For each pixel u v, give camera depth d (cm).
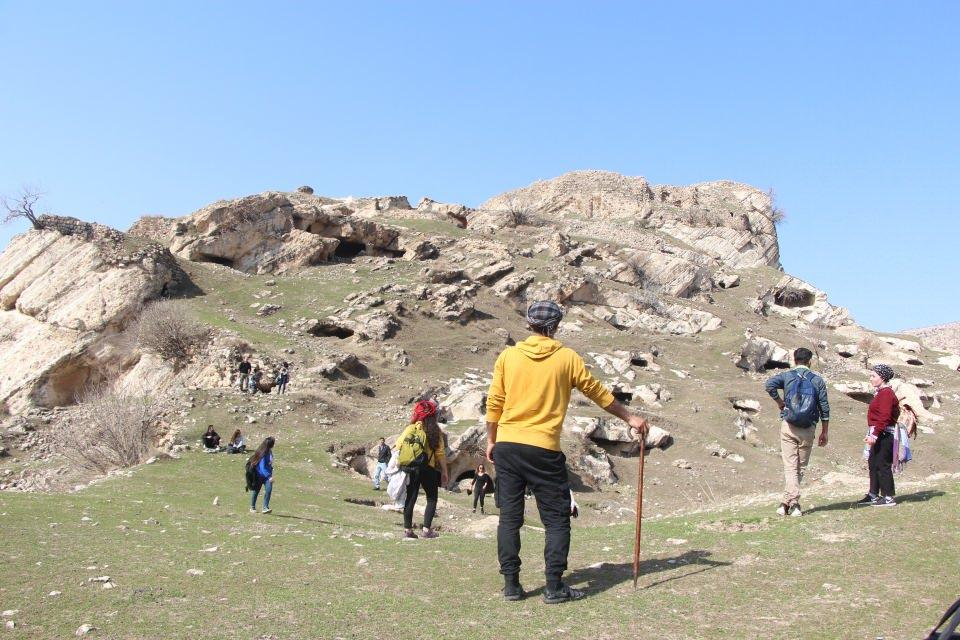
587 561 775
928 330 11344
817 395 941
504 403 648
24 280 5050
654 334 6844
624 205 11981
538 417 630
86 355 4469
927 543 741
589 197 12275
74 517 1112
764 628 537
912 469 3991
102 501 1386
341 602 625
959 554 700
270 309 5369
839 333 8456
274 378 3934
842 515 898
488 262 7144
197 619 577
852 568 677
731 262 10969
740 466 3788
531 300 6694
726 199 12962
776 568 693
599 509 2852
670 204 12456
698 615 571
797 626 537
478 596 643
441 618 580
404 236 7544
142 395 3528
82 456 2720
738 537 838
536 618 575
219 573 739
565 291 6875
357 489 2270
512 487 635
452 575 725
